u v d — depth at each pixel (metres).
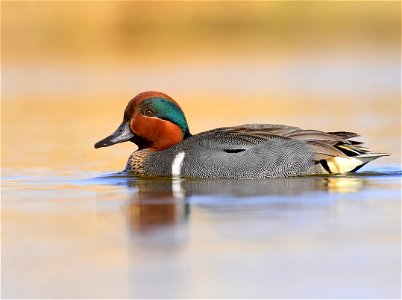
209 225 13.20
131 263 11.45
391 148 21.31
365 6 43.81
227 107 29.73
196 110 29.28
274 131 17.09
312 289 10.55
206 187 16.11
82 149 22.38
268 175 16.75
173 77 36.72
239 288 10.59
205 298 10.30
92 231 12.99
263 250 11.91
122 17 41.44
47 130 26.14
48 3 40.50
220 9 42.84
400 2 43.69
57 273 11.16
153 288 10.62
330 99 31.09
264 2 43.06
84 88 34.88
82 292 10.51
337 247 12.01
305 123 25.78
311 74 37.00
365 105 29.50
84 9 41.19
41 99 33.06
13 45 40.19
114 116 28.73
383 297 10.32
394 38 43.22
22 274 11.11
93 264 11.44
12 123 27.75
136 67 38.72
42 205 14.92
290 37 43.09
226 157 16.80
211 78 36.34
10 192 16.25
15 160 20.48
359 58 40.34
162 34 41.91
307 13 43.75
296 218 13.55
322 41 43.31
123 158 20.92
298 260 11.50
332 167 16.89
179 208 14.36
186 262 11.45
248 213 13.93
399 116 26.97
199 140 17.17
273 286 10.63
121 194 15.78
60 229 13.15
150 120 17.66
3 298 10.39
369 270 11.13
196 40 42.19
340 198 15.00
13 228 13.26
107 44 40.94
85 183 17.09
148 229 13.05
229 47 42.25
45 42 40.38
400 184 16.27
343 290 10.52
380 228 12.92
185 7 42.47
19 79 37.28
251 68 38.69
